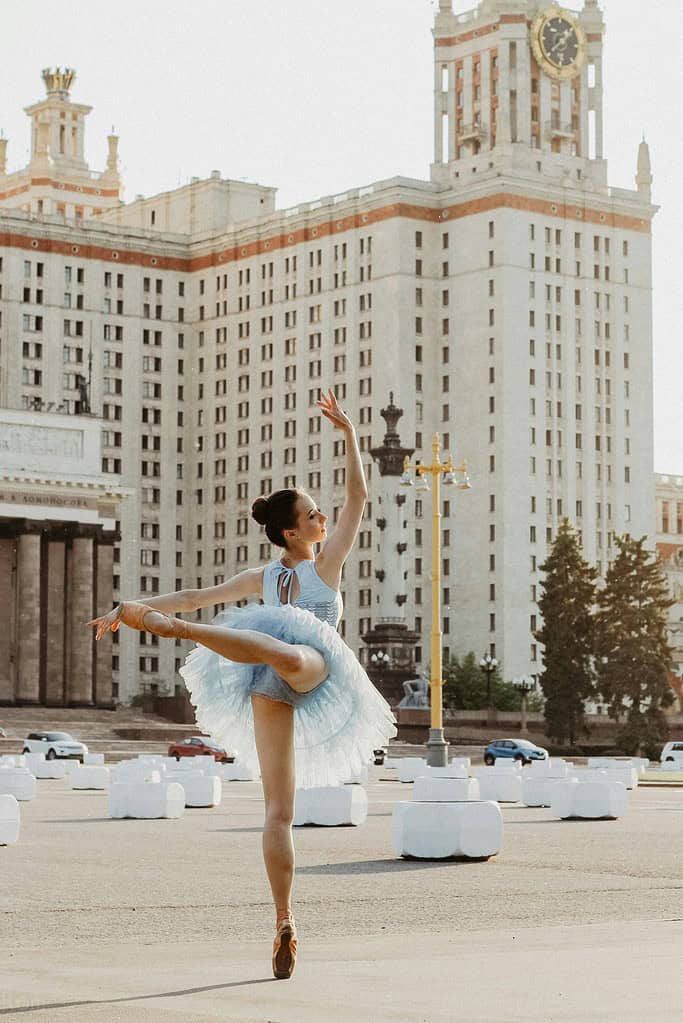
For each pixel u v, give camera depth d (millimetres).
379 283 192500
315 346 198750
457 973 13945
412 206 191875
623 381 196000
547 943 16422
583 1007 12094
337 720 13312
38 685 152625
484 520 186125
